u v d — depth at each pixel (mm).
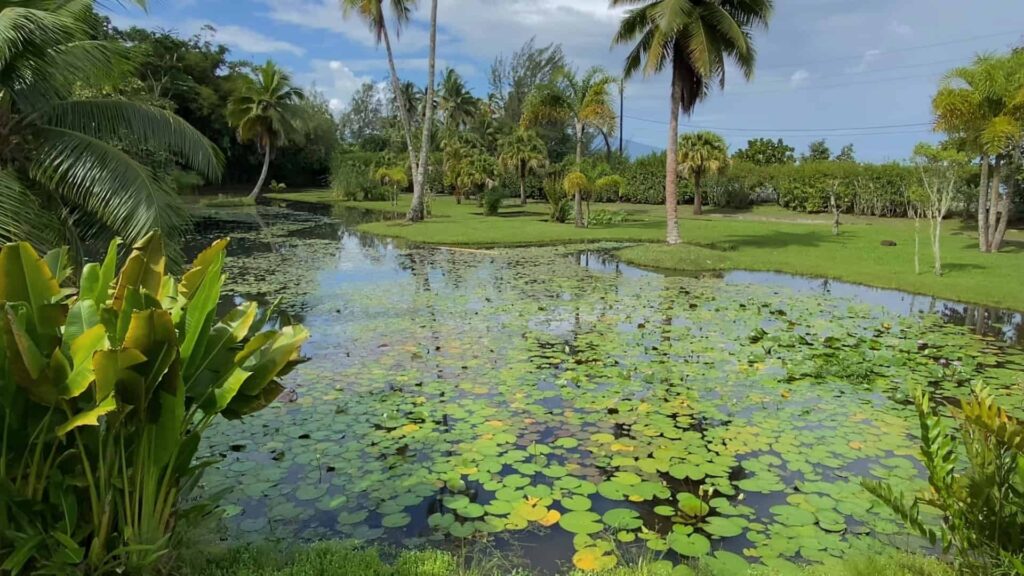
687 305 8781
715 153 27891
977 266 12219
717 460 3861
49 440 2270
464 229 19688
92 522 2287
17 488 2150
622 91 34719
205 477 3543
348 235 18828
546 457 3877
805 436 4242
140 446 2297
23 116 5465
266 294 9477
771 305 8836
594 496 3400
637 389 5184
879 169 26328
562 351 6340
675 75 14305
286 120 34875
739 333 7164
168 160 10938
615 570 2705
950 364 5895
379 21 23250
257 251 14945
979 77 12555
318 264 12812
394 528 3080
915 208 24125
